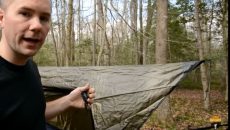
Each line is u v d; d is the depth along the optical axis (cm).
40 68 369
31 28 133
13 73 138
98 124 359
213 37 2045
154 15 2289
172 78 365
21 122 142
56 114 194
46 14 137
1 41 140
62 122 322
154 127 1008
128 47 2252
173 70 372
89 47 2434
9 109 137
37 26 133
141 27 2373
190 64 373
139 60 2158
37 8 134
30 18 135
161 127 1012
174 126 1038
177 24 2202
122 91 364
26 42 135
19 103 140
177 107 1609
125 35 2283
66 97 196
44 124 157
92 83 365
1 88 135
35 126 149
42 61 2617
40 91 153
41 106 153
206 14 1972
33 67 153
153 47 2244
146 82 367
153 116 1074
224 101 1877
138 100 361
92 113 346
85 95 199
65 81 352
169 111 1064
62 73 356
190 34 2297
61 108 194
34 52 137
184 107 1608
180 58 2355
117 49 2414
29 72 147
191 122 1212
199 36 1462
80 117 316
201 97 2083
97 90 364
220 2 1875
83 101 199
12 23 134
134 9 2231
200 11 1944
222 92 2253
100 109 362
